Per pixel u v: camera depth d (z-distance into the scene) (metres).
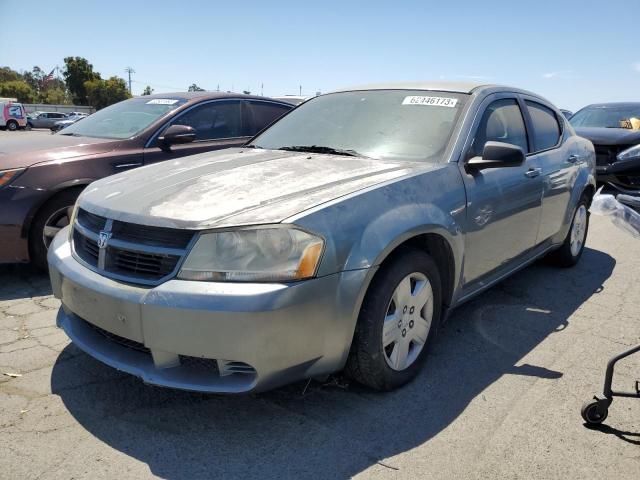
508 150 3.18
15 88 74.19
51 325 3.68
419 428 2.59
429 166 3.17
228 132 5.97
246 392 2.37
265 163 3.27
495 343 3.54
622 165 4.00
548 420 2.68
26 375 3.01
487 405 2.80
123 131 5.30
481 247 3.42
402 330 2.88
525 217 3.92
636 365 3.27
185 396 2.83
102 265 2.61
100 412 2.68
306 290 2.37
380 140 3.55
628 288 4.65
